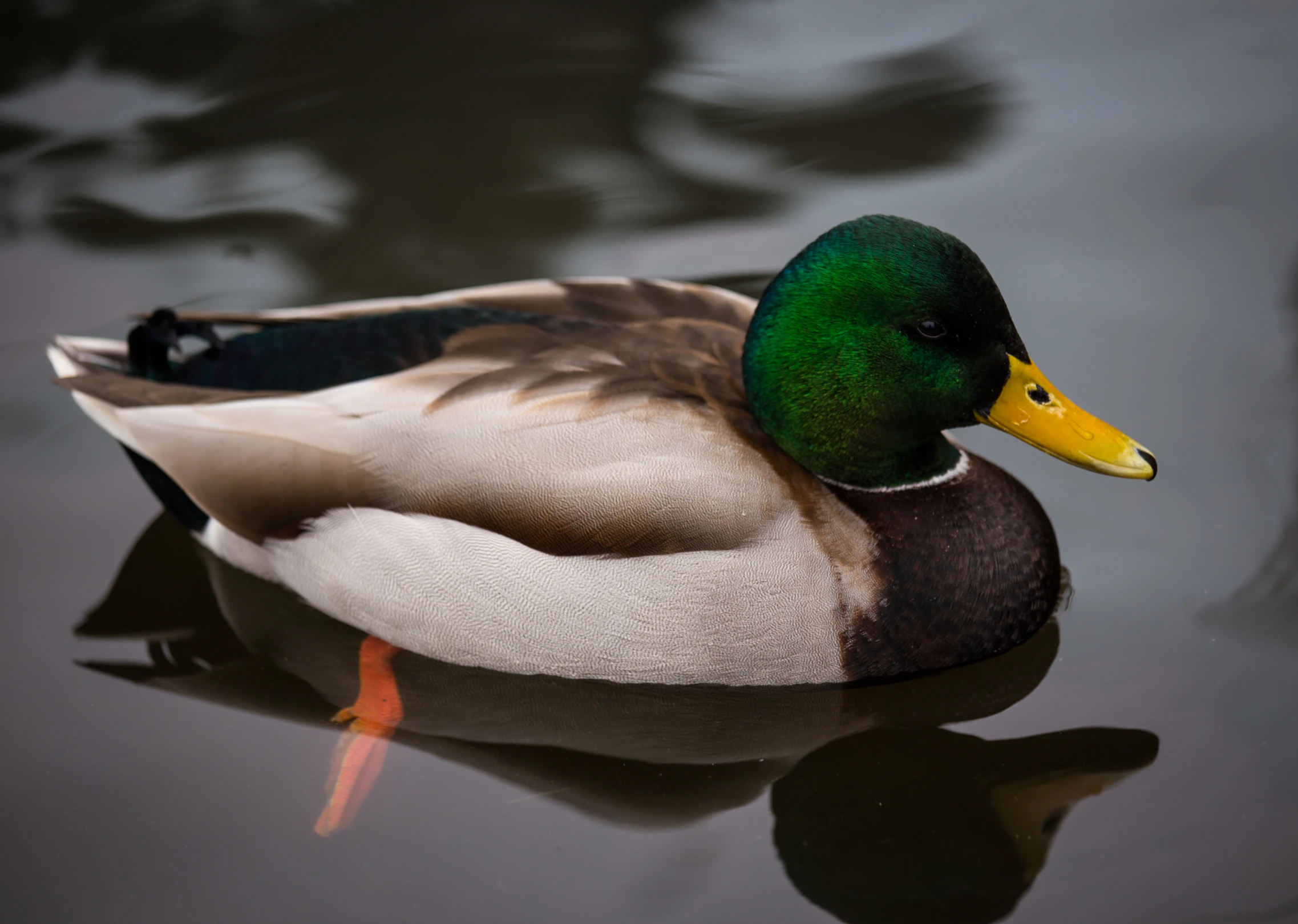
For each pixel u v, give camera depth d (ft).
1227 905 17.08
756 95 33.14
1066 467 25.17
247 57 34.63
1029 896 17.49
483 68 34.35
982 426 26.43
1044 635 21.74
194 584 23.53
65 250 29.32
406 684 21.74
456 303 23.66
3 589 22.86
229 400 21.71
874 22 35.45
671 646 20.11
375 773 19.90
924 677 21.09
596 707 21.08
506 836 18.75
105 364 24.12
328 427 21.04
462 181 30.96
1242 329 26.61
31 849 18.48
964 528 21.02
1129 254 28.35
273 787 19.61
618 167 31.19
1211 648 21.06
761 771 20.12
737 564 19.65
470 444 20.42
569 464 20.08
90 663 21.85
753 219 29.76
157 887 17.95
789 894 17.83
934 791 19.57
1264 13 35.01
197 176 31.07
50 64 34.12
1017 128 31.71
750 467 20.07
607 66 34.30
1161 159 30.58
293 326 22.86
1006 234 28.94
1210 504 23.54
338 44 35.04
